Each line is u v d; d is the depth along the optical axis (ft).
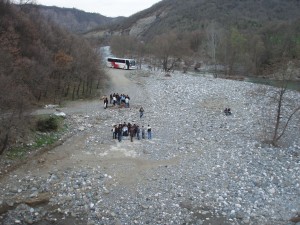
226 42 369.30
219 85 245.04
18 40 181.57
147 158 109.50
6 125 104.06
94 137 127.44
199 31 504.84
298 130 144.77
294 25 431.43
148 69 334.85
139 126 143.02
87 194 85.92
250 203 84.07
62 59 191.72
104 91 209.87
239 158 111.14
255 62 357.20
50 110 154.40
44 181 91.66
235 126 148.36
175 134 134.82
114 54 439.22
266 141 127.24
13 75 140.87
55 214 77.46
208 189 90.27
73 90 189.67
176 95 206.80
